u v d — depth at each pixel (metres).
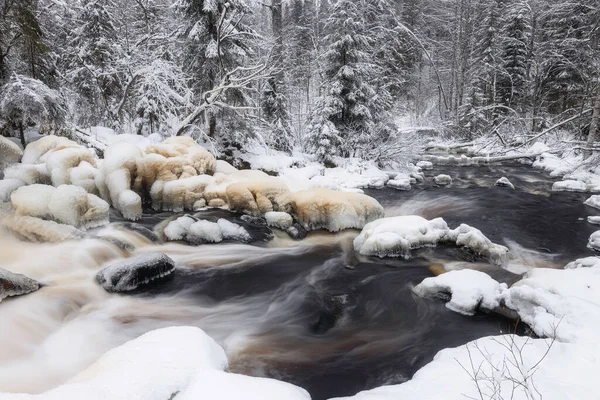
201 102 16.45
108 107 15.37
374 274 7.10
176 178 10.05
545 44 24.39
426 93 44.12
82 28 15.37
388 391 3.23
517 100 28.31
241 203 9.87
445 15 42.62
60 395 2.54
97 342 4.81
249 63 17.75
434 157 24.28
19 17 10.12
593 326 4.09
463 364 3.62
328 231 9.27
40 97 9.37
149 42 17.55
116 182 8.64
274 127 18.44
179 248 7.91
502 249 7.45
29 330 4.67
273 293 6.46
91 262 6.50
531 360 3.60
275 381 2.97
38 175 8.28
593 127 16.61
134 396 2.62
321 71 19.00
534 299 4.82
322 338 5.15
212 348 3.40
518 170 19.88
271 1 20.28
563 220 11.05
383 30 25.44
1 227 6.92
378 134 18.89
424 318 5.51
